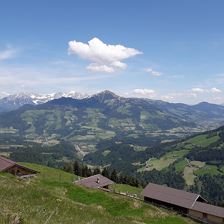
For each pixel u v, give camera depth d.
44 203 35.06
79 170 183.25
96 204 70.69
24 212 20.81
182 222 72.25
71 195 73.81
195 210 105.06
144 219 67.31
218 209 103.38
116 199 74.94
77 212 36.03
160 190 117.62
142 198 118.06
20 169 96.75
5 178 46.62
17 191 36.69
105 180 124.00
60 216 25.80
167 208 110.06
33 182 76.38
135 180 183.38
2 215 16.03
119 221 40.09
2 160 97.25
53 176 126.56
